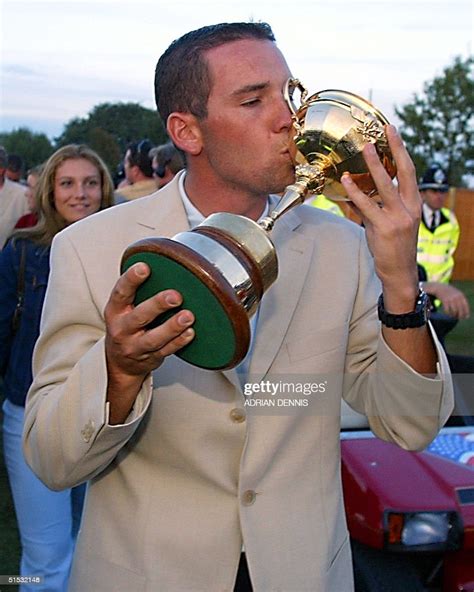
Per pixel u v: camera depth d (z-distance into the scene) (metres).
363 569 2.26
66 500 2.96
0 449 4.78
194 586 1.52
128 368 1.29
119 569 1.55
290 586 1.52
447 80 16.48
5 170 6.13
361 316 1.68
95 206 3.23
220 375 1.50
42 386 1.52
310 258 1.63
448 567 2.33
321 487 1.60
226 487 1.53
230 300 1.16
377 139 1.33
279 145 1.46
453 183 16.36
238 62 1.46
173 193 1.65
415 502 2.28
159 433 1.52
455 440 2.70
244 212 1.61
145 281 1.20
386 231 1.30
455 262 13.26
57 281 1.58
